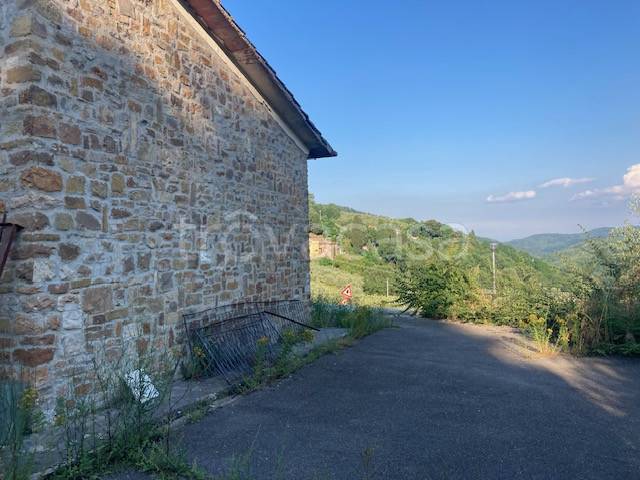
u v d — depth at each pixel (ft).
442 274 43.55
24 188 13.23
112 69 16.03
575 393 18.62
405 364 22.93
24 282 13.12
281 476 10.98
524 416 15.74
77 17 14.74
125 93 16.58
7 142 13.44
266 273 26.63
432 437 13.76
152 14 18.12
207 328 20.68
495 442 13.47
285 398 17.22
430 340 30.30
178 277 19.17
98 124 15.39
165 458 11.26
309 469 11.56
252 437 13.51
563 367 23.16
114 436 11.92
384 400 17.22
